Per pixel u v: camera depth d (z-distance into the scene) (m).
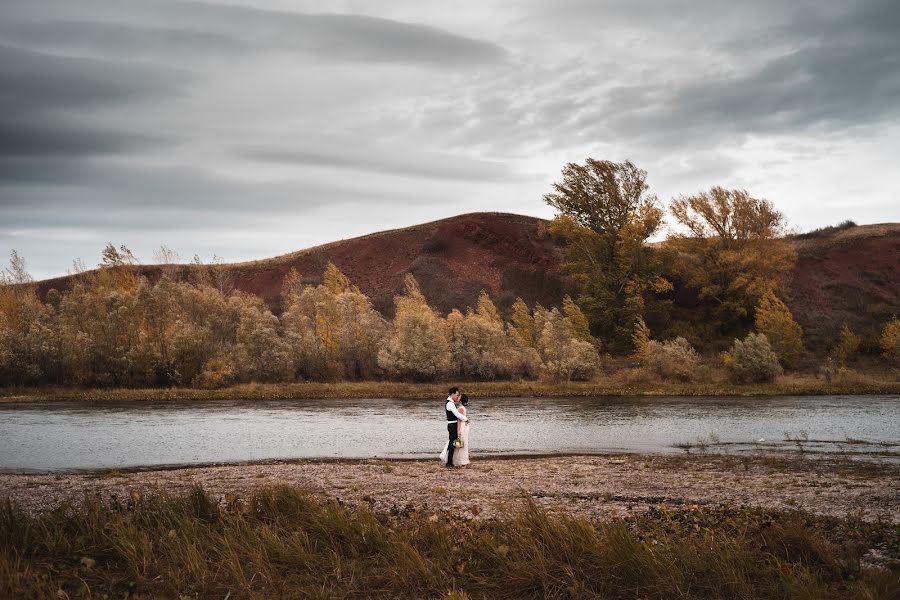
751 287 70.81
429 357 55.00
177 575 9.65
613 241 77.06
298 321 61.22
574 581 9.20
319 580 9.75
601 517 13.09
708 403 41.31
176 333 52.53
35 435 28.38
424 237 106.75
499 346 58.03
